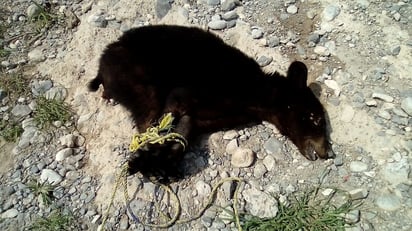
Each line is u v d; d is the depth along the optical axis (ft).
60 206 3.89
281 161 4.09
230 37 4.91
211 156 4.12
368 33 4.82
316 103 4.17
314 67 4.64
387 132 4.16
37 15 5.20
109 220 3.79
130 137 4.26
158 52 4.38
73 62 4.83
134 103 4.38
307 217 3.75
